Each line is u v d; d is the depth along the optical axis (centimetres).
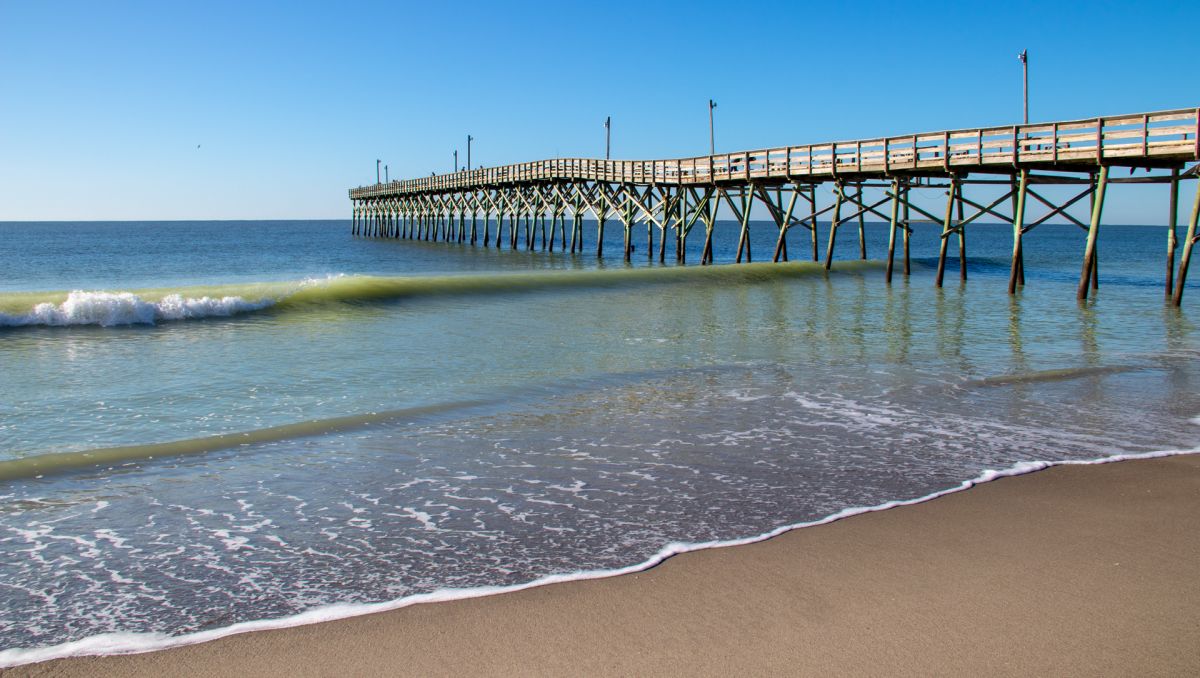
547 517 532
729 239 9700
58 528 515
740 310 1752
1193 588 419
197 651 362
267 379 987
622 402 880
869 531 503
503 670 344
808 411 842
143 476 620
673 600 407
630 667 345
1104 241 8875
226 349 1190
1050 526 510
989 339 1362
